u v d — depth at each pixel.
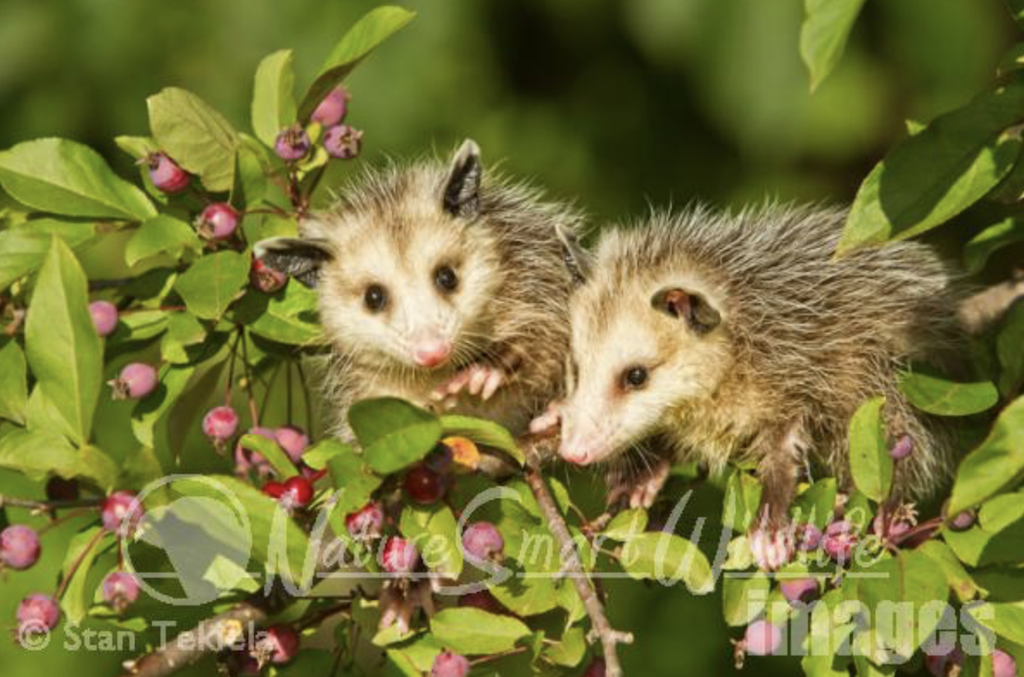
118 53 10.09
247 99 9.87
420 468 5.20
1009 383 5.78
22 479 6.05
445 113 10.47
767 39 8.76
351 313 6.72
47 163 6.00
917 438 6.44
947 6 9.46
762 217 7.01
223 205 5.94
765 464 6.49
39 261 5.77
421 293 6.64
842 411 6.54
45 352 5.32
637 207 10.70
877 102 10.06
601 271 6.73
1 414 5.58
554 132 10.72
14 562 5.26
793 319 6.59
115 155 10.24
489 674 5.49
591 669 5.53
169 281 6.04
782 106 8.79
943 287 6.66
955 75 9.51
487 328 6.79
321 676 5.65
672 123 10.77
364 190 7.07
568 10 10.43
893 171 5.11
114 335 5.88
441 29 9.70
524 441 6.57
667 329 6.52
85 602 5.37
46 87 10.17
